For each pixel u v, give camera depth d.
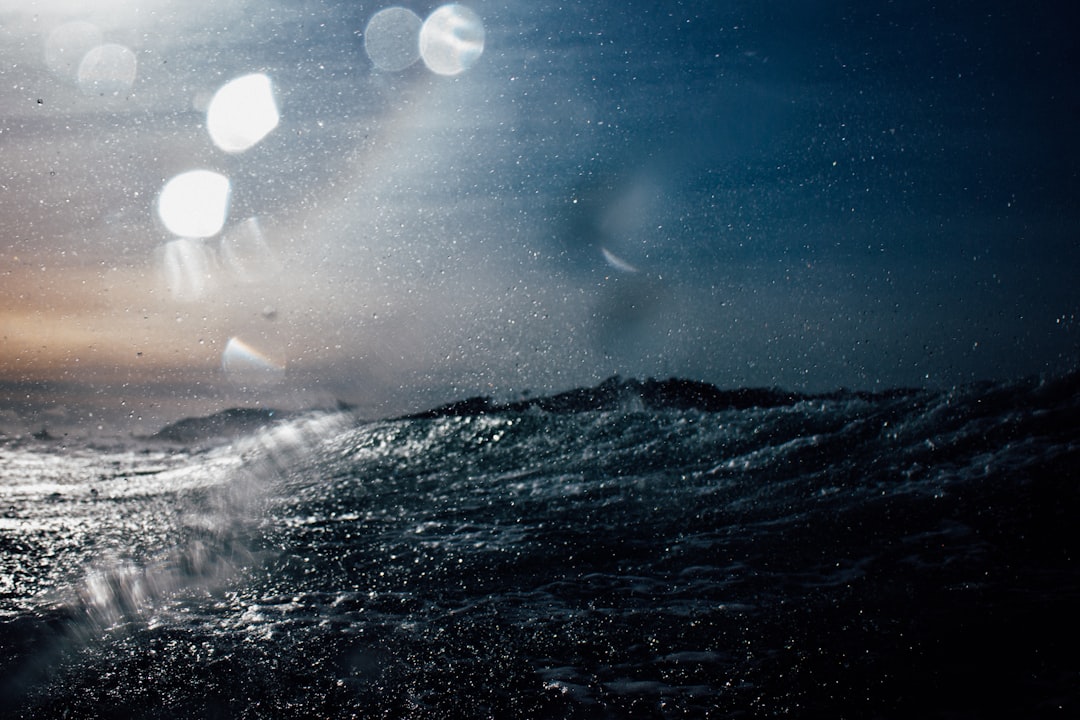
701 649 1.86
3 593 2.21
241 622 2.04
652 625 2.00
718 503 2.96
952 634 1.88
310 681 1.72
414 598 2.20
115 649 1.87
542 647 1.88
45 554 2.56
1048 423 3.26
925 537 2.51
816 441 3.44
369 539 2.73
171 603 2.17
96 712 1.60
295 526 2.90
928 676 1.70
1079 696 1.60
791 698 1.63
